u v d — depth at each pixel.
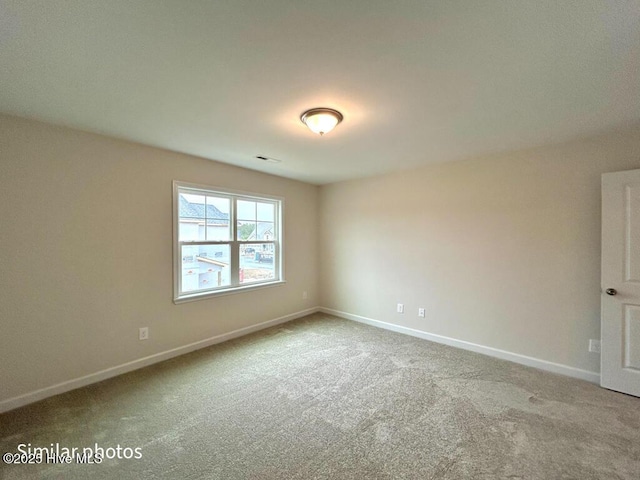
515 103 1.90
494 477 1.49
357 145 2.77
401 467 1.55
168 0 1.08
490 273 3.06
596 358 2.49
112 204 2.59
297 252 4.48
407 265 3.73
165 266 2.96
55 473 1.51
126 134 2.49
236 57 1.43
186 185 3.11
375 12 1.14
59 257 2.31
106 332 2.56
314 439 1.77
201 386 2.41
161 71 1.55
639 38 1.26
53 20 1.17
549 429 1.85
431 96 1.81
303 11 1.14
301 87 1.71
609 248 2.33
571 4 1.08
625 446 1.70
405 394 2.28
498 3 1.09
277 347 3.28
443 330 3.41
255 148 2.88
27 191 2.17
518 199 2.88
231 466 1.56
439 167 3.44
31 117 2.13
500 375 2.60
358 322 4.25
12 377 2.11
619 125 2.25
